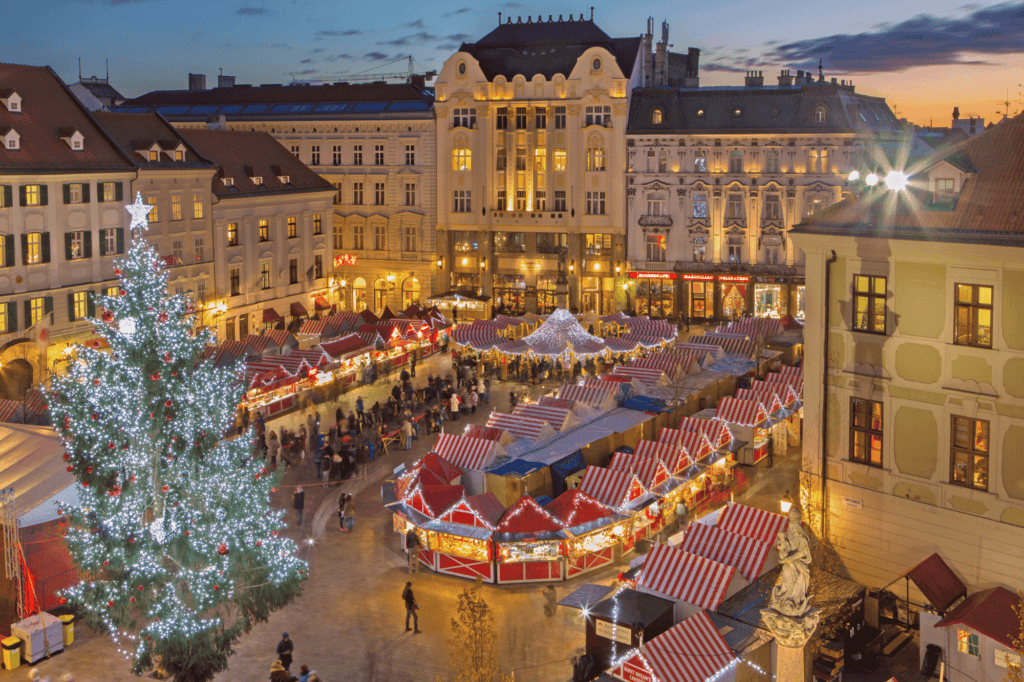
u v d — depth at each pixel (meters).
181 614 27.58
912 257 29.64
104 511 27.55
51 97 62.22
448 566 35.81
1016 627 26.52
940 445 29.66
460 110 90.44
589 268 89.25
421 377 67.19
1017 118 31.41
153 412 27.66
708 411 49.44
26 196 56.47
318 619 32.38
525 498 35.72
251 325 76.94
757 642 25.84
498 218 90.75
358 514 41.91
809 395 32.56
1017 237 27.30
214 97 101.50
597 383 49.38
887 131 83.38
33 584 31.03
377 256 94.69
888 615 30.14
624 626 27.12
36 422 45.91
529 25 92.00
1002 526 28.42
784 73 91.25
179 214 68.88
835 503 32.34
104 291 61.81
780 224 82.25
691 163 84.31
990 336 28.33
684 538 31.16
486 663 25.41
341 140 94.31
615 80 85.56
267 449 48.97
